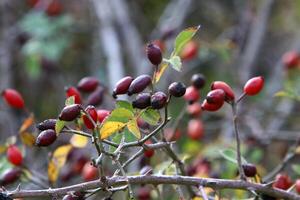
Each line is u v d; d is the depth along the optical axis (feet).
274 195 9.15
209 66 23.02
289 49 25.05
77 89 11.83
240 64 22.29
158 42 17.13
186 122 17.07
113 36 20.77
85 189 8.52
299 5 25.61
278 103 21.42
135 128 8.68
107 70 21.31
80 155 13.37
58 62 23.25
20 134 11.98
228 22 24.84
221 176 12.84
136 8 25.14
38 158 17.69
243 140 16.79
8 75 22.70
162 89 19.35
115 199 13.76
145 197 11.89
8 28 23.94
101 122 9.11
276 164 18.16
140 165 12.06
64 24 22.00
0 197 8.36
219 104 9.27
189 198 10.11
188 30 9.20
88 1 24.81
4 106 19.80
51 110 23.49
